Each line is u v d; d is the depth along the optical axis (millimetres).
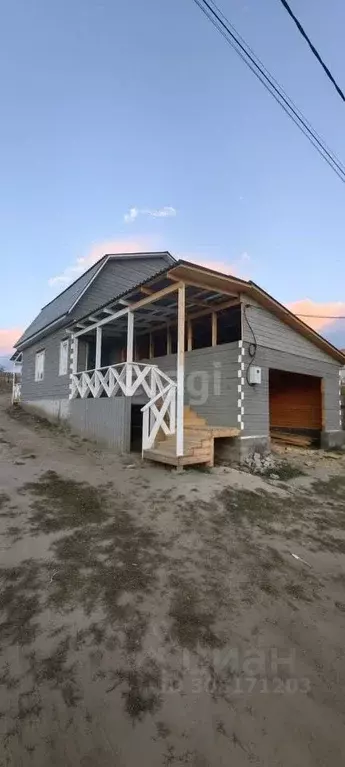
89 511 3898
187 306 8117
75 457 6453
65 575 2648
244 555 3207
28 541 3119
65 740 1447
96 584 2568
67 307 10516
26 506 3881
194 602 2455
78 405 9266
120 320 9203
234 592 2615
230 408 7594
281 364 8773
